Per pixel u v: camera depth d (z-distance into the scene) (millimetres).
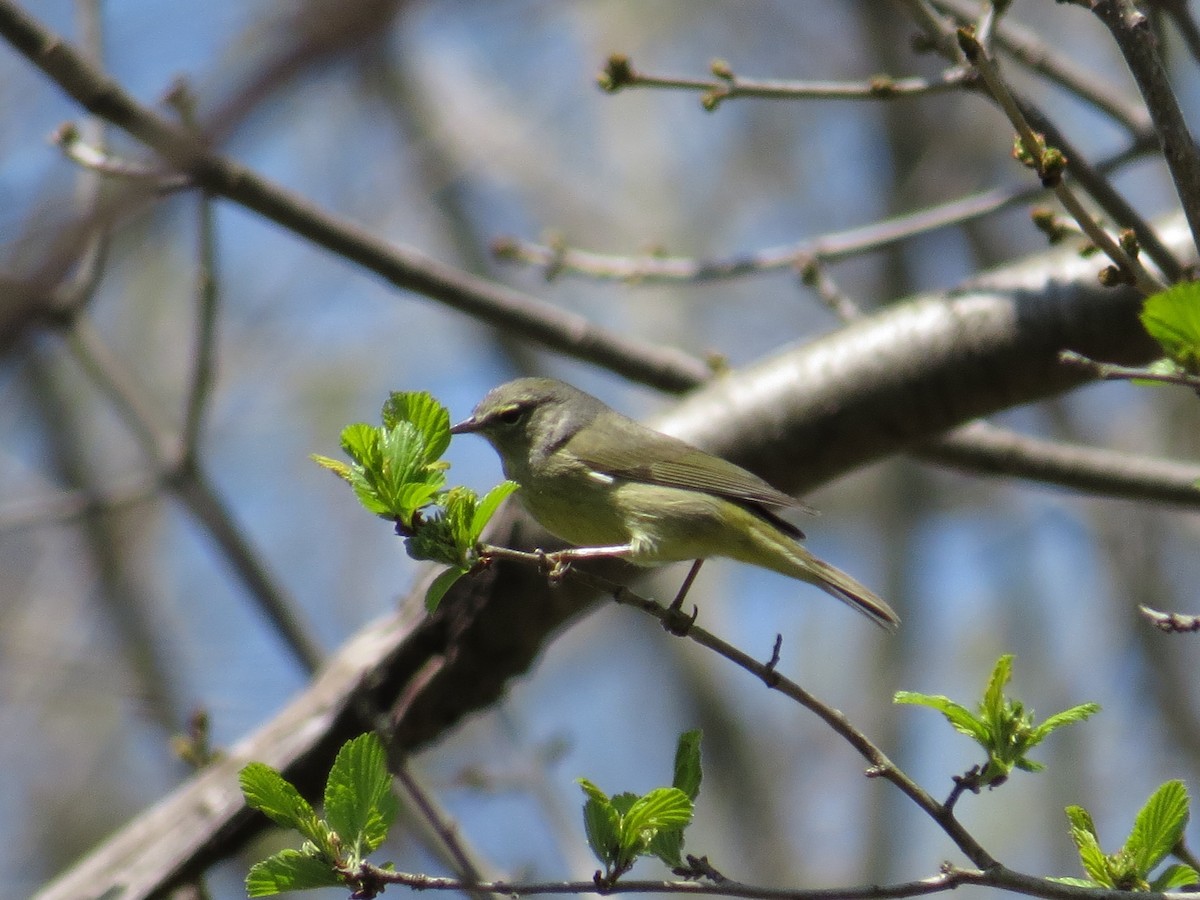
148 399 11000
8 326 4516
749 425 8312
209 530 10109
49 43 7297
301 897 11242
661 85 6727
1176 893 4672
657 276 9680
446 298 9422
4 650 14039
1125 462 9242
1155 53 5129
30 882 14930
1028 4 15875
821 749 16250
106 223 4797
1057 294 7855
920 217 9438
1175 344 4777
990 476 9469
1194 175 5062
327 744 7727
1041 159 5109
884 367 8141
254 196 8953
